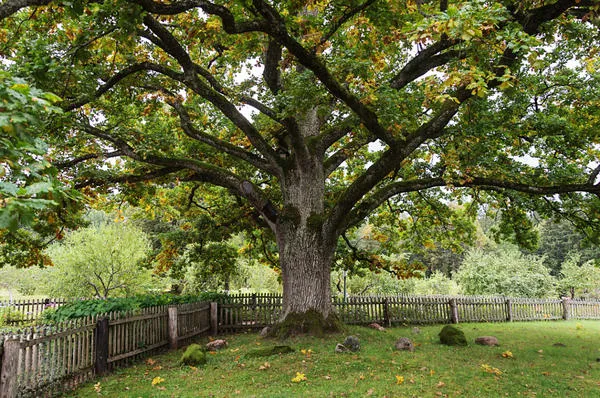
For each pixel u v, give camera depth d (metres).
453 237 18.64
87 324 7.70
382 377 7.08
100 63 10.48
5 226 2.50
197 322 12.98
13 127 2.90
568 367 8.30
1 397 5.57
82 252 21.64
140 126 14.45
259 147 11.87
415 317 17.33
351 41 10.65
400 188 11.80
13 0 5.71
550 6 7.83
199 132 12.03
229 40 10.77
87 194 11.84
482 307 19.11
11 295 29.19
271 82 12.51
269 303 15.56
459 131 11.20
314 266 11.14
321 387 6.54
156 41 9.72
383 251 19.86
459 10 5.85
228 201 17.98
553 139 12.02
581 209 13.53
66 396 6.63
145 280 23.16
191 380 7.27
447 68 9.45
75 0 6.38
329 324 10.79
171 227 32.56
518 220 15.09
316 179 11.98
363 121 8.77
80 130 10.51
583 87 11.27
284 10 9.94
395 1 8.71
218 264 19.09
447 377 7.13
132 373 8.11
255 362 8.23
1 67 7.74
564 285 30.45
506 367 8.13
